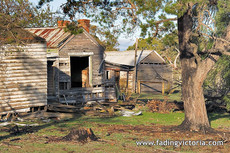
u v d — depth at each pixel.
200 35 15.84
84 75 30.86
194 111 16.50
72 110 23.02
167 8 12.84
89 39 28.38
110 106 26.03
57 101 25.28
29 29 30.94
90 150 11.77
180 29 16.27
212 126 19.48
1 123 18.12
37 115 20.67
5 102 19.59
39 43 21.20
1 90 19.42
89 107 25.56
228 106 23.77
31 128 17.30
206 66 15.89
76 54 27.36
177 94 43.78
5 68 19.56
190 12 15.52
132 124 19.55
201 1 13.75
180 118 22.59
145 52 47.84
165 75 47.94
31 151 11.47
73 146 12.44
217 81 24.80
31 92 20.92
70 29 16.62
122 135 15.37
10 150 11.60
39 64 21.27
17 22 15.79
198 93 16.44
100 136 14.95
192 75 16.45
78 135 13.82
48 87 25.66
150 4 13.41
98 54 29.30
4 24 15.74
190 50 16.16
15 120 19.55
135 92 44.34
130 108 26.70
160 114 24.72
